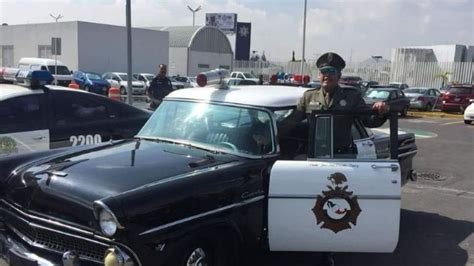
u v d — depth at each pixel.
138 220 3.01
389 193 3.81
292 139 4.37
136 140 4.57
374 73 41.94
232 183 3.61
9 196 3.69
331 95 4.34
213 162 3.82
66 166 3.64
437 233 5.75
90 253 3.19
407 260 4.89
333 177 3.80
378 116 4.15
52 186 3.40
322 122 4.04
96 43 42.34
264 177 3.93
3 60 48.12
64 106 6.21
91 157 3.87
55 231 3.28
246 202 3.70
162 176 3.42
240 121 4.29
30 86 6.04
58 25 42.50
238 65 53.00
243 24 68.25
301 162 3.86
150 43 46.34
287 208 3.81
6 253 3.52
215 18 68.19
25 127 5.80
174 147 4.24
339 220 3.81
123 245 2.99
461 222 6.21
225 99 4.49
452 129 18.23
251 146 4.11
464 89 25.83
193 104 4.62
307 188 3.79
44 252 3.35
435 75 37.81
